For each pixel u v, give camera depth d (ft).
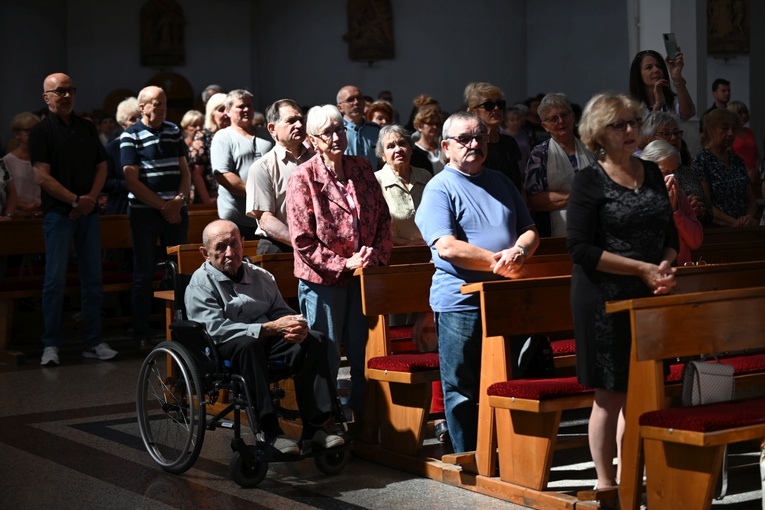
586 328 13.24
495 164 21.03
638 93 24.48
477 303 15.49
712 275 16.29
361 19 62.69
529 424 14.56
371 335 17.42
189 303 16.85
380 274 17.08
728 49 57.88
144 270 27.22
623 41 59.52
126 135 26.84
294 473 16.61
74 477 16.37
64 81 25.80
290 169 19.49
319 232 17.22
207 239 17.03
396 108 63.00
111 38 61.52
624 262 12.83
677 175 21.93
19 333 29.68
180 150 27.37
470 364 15.80
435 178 15.94
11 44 58.75
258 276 17.52
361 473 16.53
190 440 16.19
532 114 40.57
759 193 31.91
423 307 17.52
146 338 27.71
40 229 28.78
